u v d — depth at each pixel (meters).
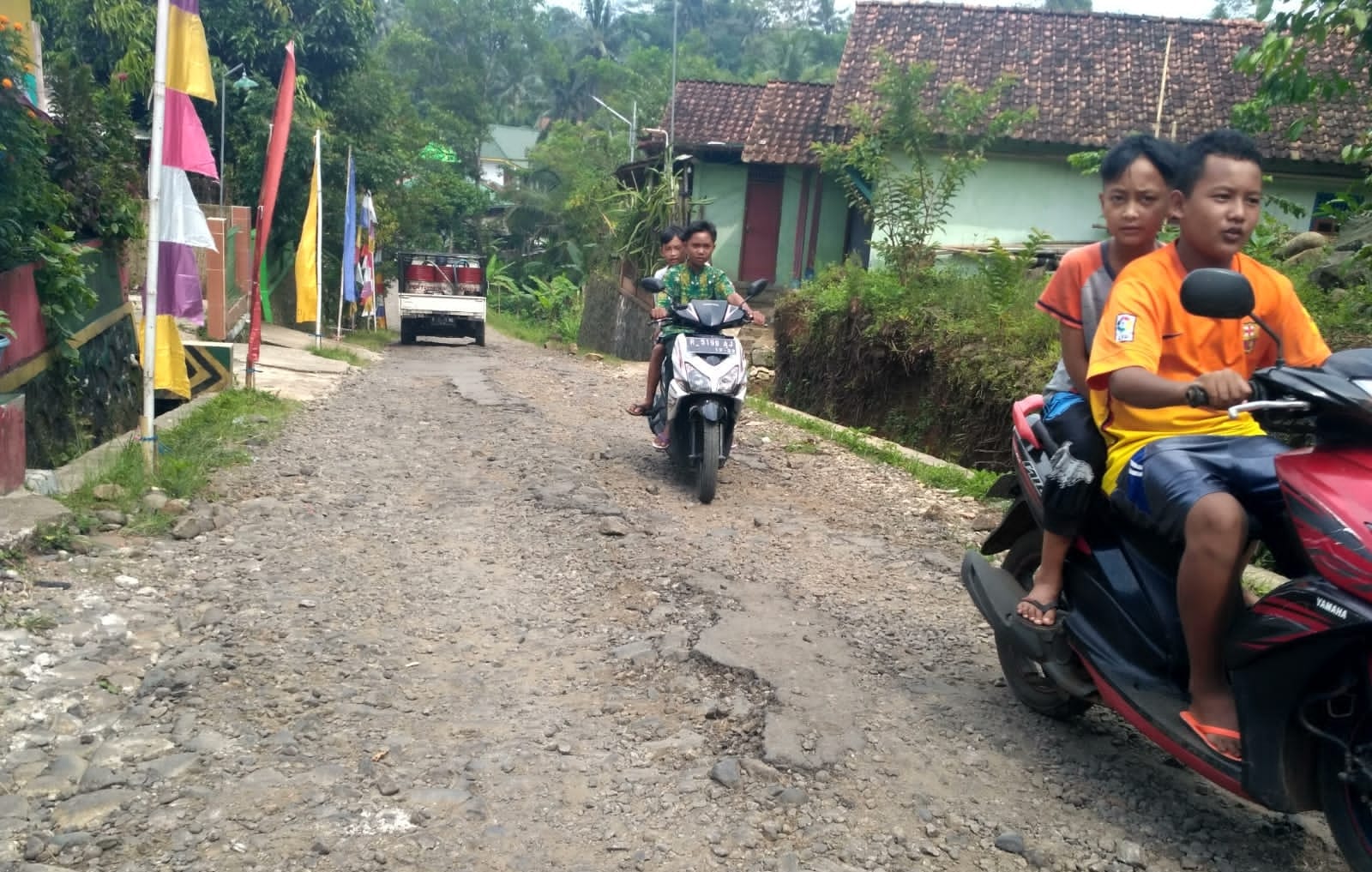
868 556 5.73
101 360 8.46
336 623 4.47
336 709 3.67
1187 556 2.87
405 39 53.69
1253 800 2.81
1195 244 3.05
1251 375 2.93
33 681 3.72
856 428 10.01
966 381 8.58
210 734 3.43
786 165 18.98
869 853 2.92
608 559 5.46
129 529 5.45
